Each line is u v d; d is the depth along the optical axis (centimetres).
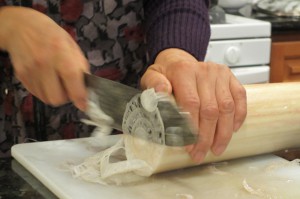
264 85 82
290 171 76
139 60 100
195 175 74
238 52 159
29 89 73
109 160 75
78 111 94
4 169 76
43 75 68
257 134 78
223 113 71
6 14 74
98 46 96
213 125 71
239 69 160
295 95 82
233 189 69
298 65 178
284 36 175
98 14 95
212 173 74
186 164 74
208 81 73
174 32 88
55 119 94
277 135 80
